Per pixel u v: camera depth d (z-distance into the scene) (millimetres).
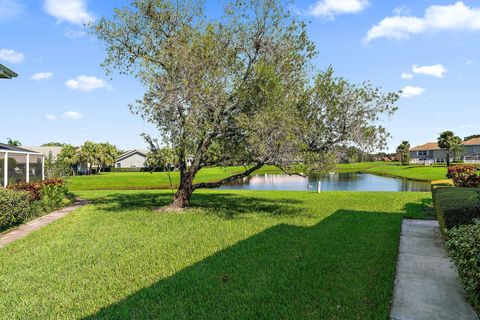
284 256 6469
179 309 4312
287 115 10336
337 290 4812
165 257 6605
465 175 11859
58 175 22094
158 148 12742
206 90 10328
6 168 15258
